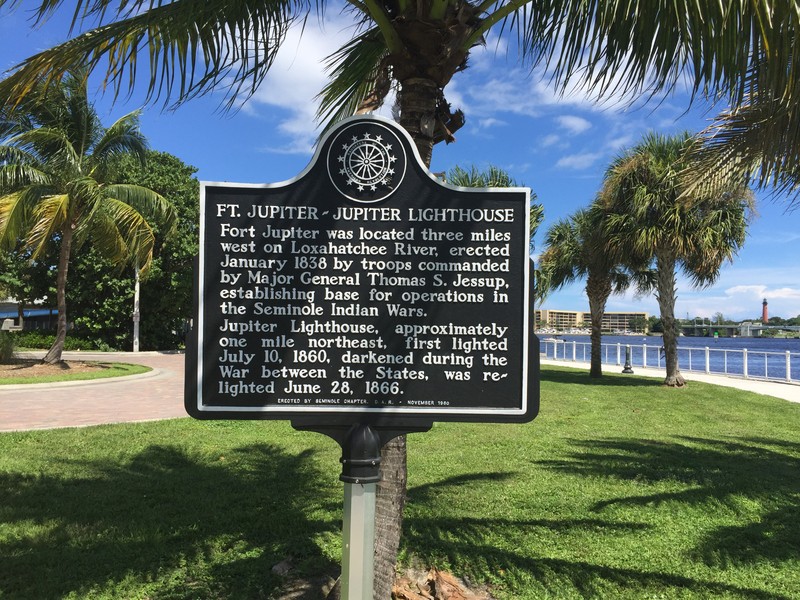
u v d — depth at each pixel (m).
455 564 4.28
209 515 5.24
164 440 8.23
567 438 8.76
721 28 3.12
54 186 16.56
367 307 3.24
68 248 18.34
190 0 3.55
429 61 3.57
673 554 4.52
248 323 3.20
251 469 6.83
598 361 20.14
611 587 4.00
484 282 3.26
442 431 9.16
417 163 3.25
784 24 3.03
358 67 5.05
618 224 16.61
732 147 6.42
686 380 19.03
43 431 8.62
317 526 5.03
